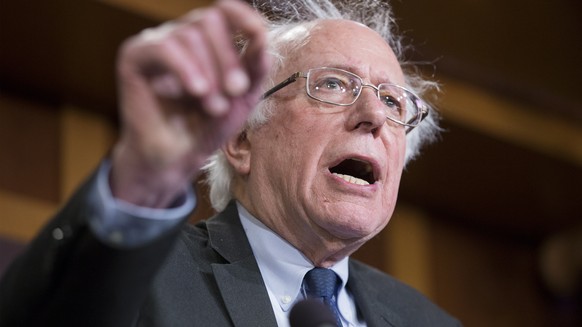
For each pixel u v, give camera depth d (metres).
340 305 3.28
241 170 3.43
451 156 7.01
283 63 3.46
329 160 3.24
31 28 5.57
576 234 7.62
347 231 3.17
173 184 2.19
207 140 2.15
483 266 7.42
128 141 2.13
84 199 2.23
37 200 5.74
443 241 7.31
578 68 7.39
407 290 3.68
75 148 5.95
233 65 2.02
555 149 7.20
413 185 7.19
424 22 6.75
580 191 7.45
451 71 6.87
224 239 3.24
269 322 2.97
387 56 3.53
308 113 3.32
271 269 3.24
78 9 5.48
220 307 2.96
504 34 7.12
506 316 7.32
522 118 7.11
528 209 7.54
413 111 3.54
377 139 3.29
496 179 7.25
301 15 3.80
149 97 2.08
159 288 2.86
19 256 2.33
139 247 2.22
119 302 2.25
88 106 6.09
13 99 5.88
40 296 2.24
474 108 6.91
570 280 7.54
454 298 7.14
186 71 2.00
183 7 5.75
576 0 7.63
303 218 3.22
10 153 5.76
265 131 3.38
